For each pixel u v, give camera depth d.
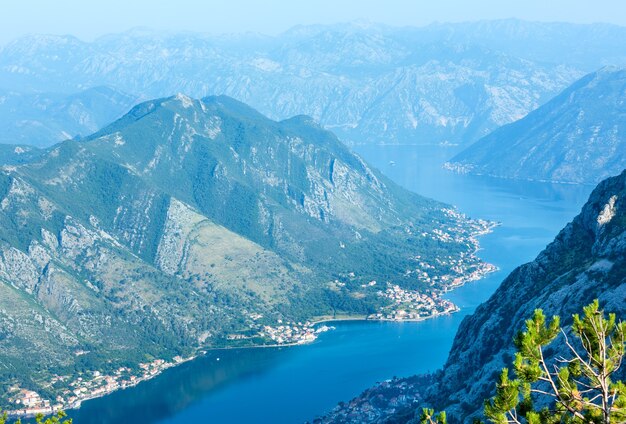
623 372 154.50
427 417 88.31
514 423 78.69
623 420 73.75
